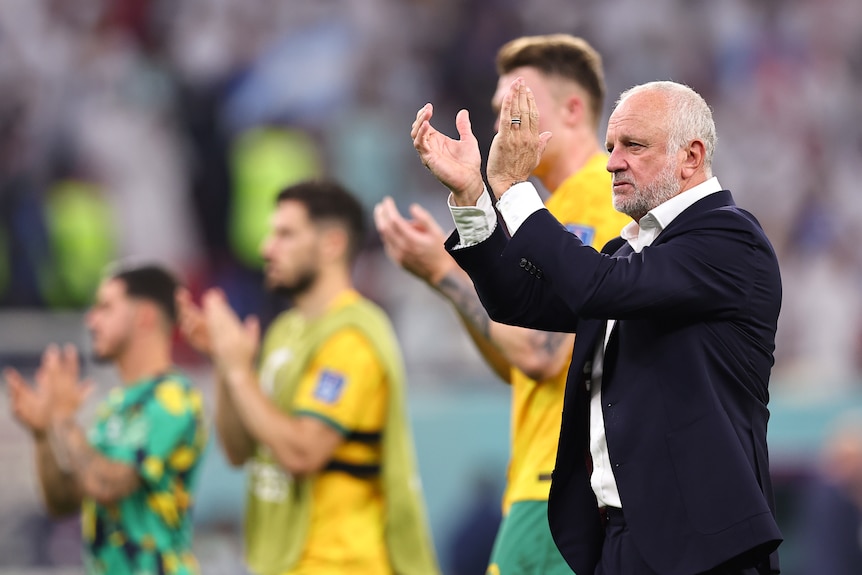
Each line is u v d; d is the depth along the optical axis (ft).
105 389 99.55
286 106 145.89
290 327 69.77
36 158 138.51
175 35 148.25
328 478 65.00
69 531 94.73
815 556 106.73
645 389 38.86
